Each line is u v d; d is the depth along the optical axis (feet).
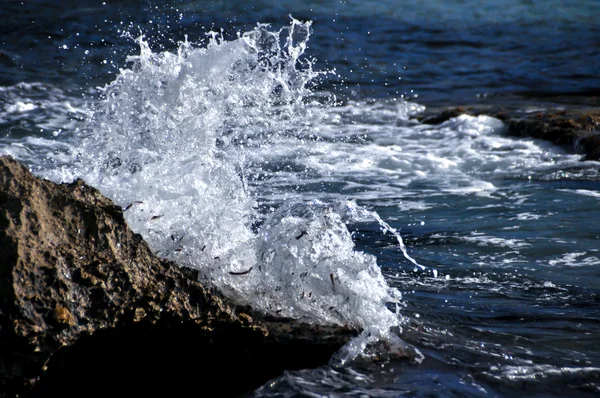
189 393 25.35
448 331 30.40
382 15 188.75
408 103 105.19
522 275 39.04
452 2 215.51
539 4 215.92
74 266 23.39
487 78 129.90
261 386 25.04
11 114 86.84
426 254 42.96
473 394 25.03
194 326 25.23
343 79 122.31
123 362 24.79
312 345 27.20
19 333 21.72
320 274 29.12
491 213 54.60
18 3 169.37
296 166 70.38
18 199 23.18
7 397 21.95
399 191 63.57
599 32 179.11
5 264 22.08
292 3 193.36
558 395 25.32
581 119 84.69
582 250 43.98
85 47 129.49
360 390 24.90
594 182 65.36
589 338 30.42
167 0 172.24
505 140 84.48
